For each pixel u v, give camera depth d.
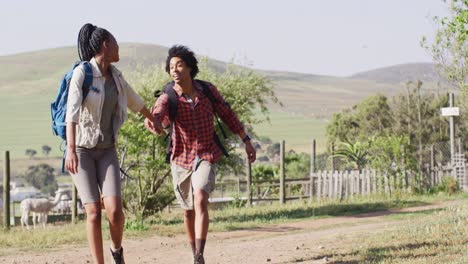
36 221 27.38
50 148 176.12
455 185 30.11
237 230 18.72
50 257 13.50
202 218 9.16
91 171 8.28
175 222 21.08
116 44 8.38
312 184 29.55
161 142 22.20
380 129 58.25
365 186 28.92
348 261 10.44
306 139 195.62
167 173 22.38
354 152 30.48
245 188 36.75
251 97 28.25
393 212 22.81
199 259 9.10
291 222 20.72
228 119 9.66
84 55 8.31
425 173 30.28
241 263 11.06
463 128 43.84
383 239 12.84
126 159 22.09
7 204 20.64
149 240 16.66
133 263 12.31
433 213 20.19
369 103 59.84
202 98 9.42
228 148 26.64
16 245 15.71
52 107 8.36
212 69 27.95
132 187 22.39
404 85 54.09
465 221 14.48
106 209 8.27
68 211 30.17
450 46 19.03
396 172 29.08
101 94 8.20
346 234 14.34
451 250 10.96
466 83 19.02
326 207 24.48
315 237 14.45
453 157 32.91
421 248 11.32
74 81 8.09
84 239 16.39
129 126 20.70
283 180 28.95
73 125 8.04
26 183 114.25
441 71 19.45
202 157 9.33
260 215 22.77
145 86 24.45
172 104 9.30
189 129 9.34
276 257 11.41
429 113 53.53
